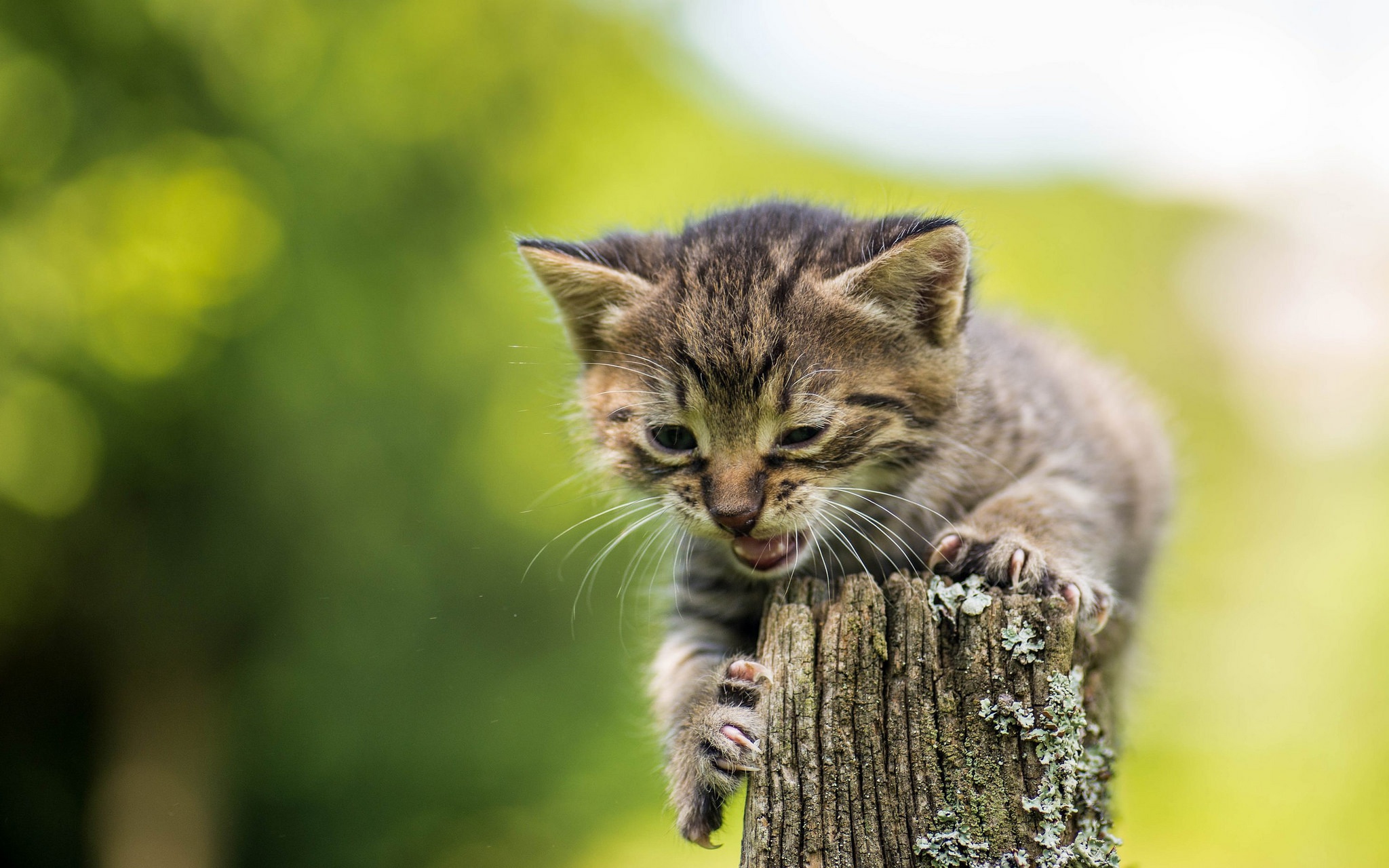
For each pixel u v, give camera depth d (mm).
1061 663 3184
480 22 11633
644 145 13828
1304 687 9930
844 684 3209
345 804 11016
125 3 9219
